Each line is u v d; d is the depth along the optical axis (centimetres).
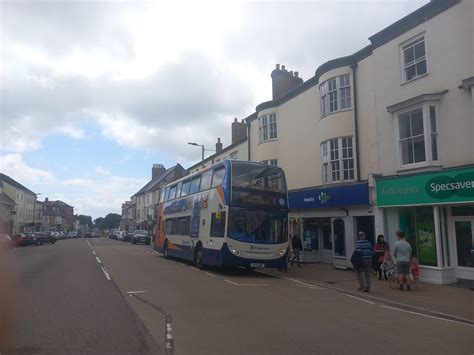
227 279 1418
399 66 1512
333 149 1841
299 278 1474
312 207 1920
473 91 1233
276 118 2425
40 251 2883
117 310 875
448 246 1349
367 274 1184
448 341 666
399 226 1504
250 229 1529
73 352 589
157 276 1472
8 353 584
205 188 1777
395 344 643
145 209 7894
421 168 1384
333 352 596
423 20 1416
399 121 1500
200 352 591
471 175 1209
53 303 945
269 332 702
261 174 1603
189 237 1900
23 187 7400
